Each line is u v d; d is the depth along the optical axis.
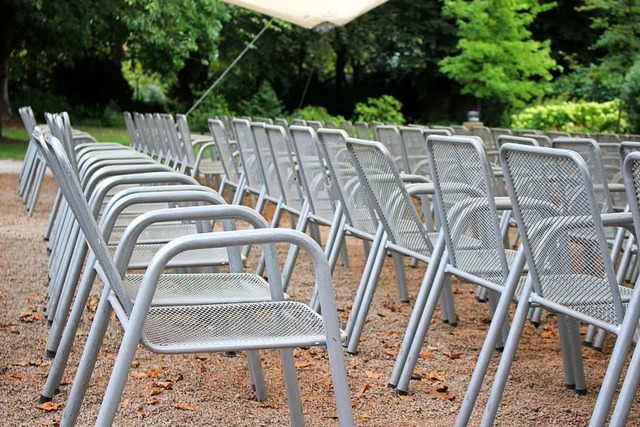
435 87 33.75
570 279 2.99
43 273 6.17
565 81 25.92
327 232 8.77
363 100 34.09
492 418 3.17
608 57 21.28
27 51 27.84
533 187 3.05
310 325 2.66
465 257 3.67
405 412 3.63
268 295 3.08
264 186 6.44
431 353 4.48
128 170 4.55
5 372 3.95
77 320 3.57
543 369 4.27
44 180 12.67
